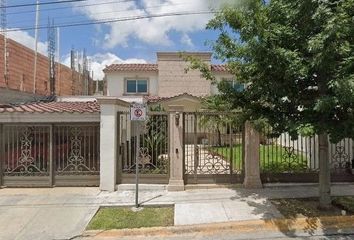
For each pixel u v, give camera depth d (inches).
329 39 257.3
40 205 368.2
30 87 746.2
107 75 1054.4
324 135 334.3
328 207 335.0
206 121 423.2
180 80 1021.8
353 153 439.2
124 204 366.0
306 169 430.0
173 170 416.5
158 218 326.3
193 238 287.7
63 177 441.1
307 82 315.3
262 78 314.0
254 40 288.5
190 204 360.8
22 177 439.8
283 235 289.4
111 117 421.1
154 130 432.1
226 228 301.0
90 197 394.0
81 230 302.8
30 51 745.0
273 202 361.1
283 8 294.4
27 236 291.7
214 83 388.5
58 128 443.5
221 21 336.2
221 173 425.7
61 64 1021.2
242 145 422.3
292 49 296.7
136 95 1041.5
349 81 252.4
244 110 357.1
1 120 439.5
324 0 270.5
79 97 820.6
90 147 442.0
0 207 363.3
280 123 315.9
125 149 432.8
